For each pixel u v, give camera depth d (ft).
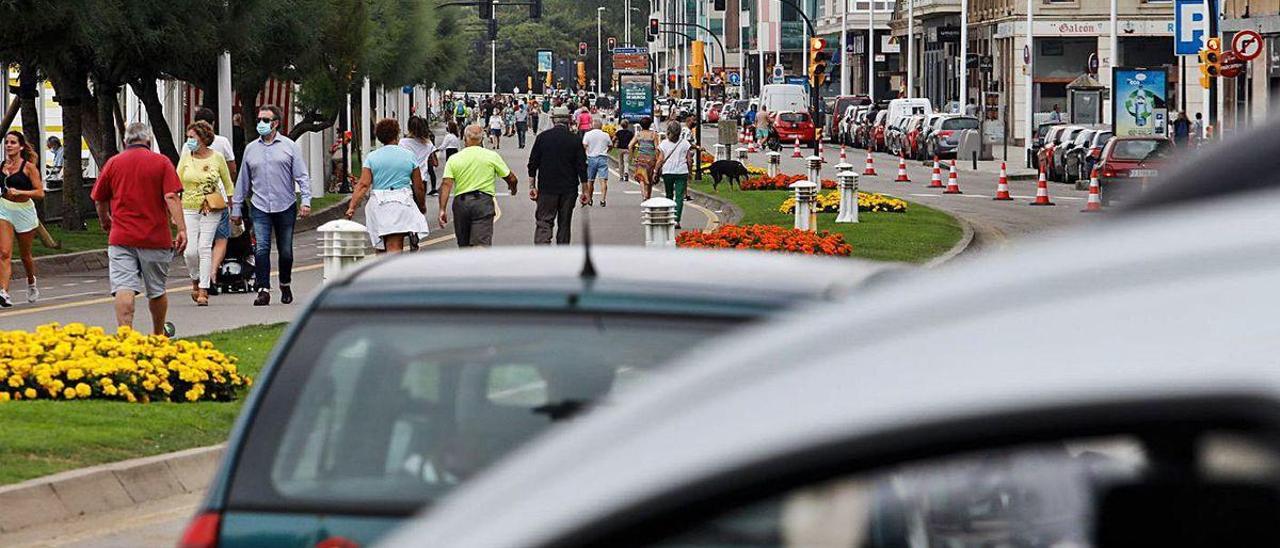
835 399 10.87
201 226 162.20
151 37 245.24
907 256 208.74
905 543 11.50
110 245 123.34
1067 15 645.92
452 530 11.47
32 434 81.66
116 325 148.87
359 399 33.91
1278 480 10.09
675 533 10.95
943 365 10.81
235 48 263.90
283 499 33.14
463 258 37.32
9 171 168.35
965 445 10.51
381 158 158.71
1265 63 432.25
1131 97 393.50
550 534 11.05
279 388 34.32
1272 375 9.96
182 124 420.77
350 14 340.18
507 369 33.53
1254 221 11.32
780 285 34.27
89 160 347.15
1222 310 10.44
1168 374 10.16
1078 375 10.35
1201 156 13.69
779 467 10.77
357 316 34.91
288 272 162.81
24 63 239.50
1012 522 11.64
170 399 97.25
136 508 76.48
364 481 33.24
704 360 12.01
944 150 521.65
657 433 11.27
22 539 69.15
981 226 270.26
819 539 11.08
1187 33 386.52
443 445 33.14
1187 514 10.38
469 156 166.40
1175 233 11.53
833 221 257.75
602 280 34.58
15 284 198.70
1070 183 414.00
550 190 191.11
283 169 160.25
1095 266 11.39
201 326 146.00
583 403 32.48
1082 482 11.18
